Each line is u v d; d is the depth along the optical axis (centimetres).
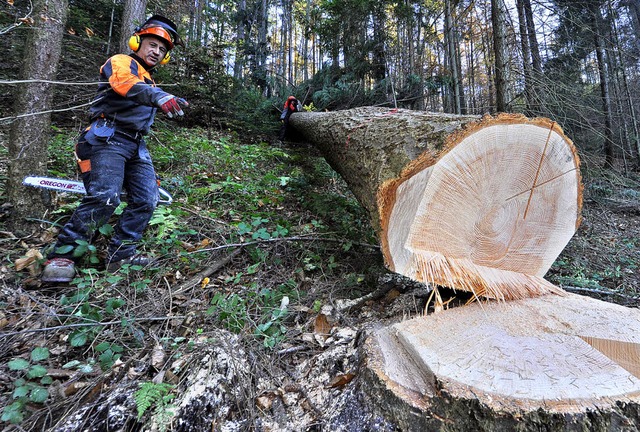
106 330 161
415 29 872
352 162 252
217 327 168
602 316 127
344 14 764
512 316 127
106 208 207
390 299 195
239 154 475
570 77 447
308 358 153
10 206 242
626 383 94
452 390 92
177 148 423
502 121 138
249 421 116
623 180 404
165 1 846
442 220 138
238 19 1230
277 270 235
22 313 166
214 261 237
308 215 340
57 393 126
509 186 150
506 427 87
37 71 246
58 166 327
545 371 97
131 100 206
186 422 107
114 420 109
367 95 748
